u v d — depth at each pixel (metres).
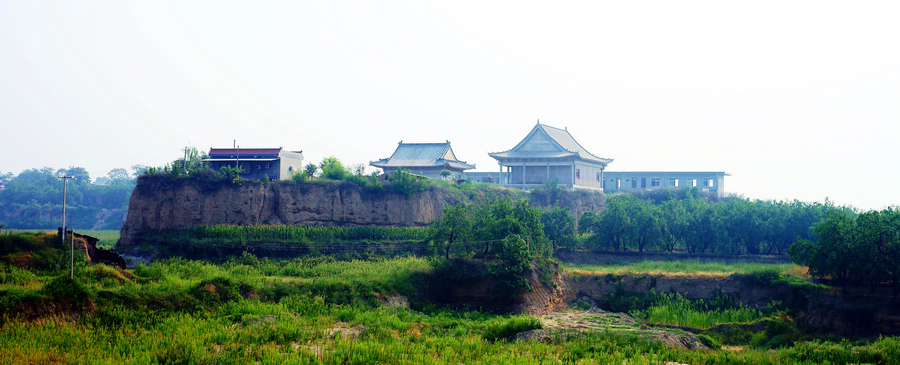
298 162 79.44
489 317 48.78
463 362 33.06
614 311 54.81
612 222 69.44
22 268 41.22
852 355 34.44
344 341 34.38
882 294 45.59
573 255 69.88
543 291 53.91
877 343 36.78
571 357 33.84
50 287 35.16
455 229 56.34
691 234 68.06
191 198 64.12
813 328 44.88
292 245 60.47
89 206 150.12
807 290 47.34
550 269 56.50
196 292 40.91
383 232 66.50
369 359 30.86
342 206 71.12
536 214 57.69
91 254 46.50
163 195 63.69
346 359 31.23
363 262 57.34
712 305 51.59
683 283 54.38
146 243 60.38
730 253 67.25
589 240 71.00
